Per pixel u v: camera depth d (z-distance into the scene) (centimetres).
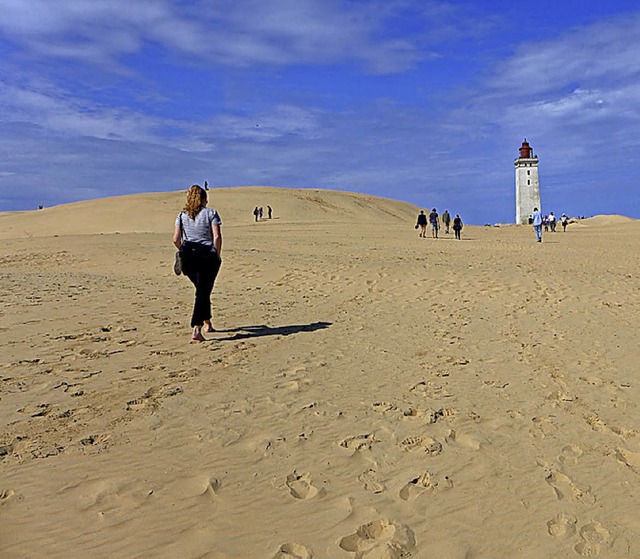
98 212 6550
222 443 477
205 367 697
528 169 8406
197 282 829
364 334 928
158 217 6312
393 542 343
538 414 561
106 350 768
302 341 862
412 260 1978
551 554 340
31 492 388
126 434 487
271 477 422
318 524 363
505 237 3997
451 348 834
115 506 375
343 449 473
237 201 7606
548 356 786
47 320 952
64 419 515
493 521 373
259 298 1326
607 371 711
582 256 2353
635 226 5475
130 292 1320
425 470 440
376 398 600
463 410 569
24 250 2392
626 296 1295
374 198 10375
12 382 614
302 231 4091
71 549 329
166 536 345
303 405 571
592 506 394
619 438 506
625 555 341
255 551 333
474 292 1375
